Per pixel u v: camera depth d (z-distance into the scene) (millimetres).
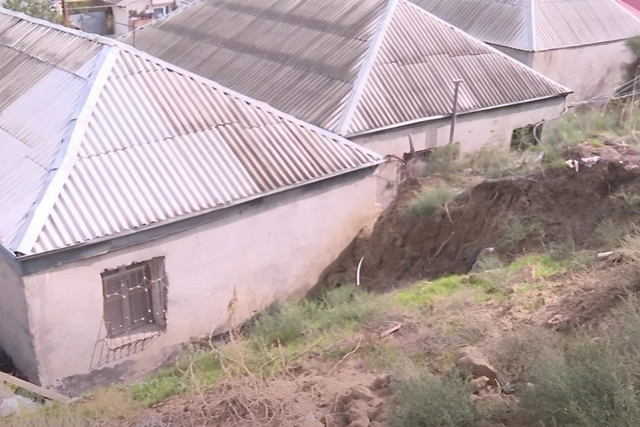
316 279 13203
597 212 11289
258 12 21406
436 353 8219
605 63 25609
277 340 9906
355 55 17656
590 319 7812
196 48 21391
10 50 14156
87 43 12977
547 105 19141
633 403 5520
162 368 11141
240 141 12289
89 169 10695
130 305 10961
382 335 9000
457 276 11016
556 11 24922
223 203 11203
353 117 15867
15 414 8914
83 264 10055
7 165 11297
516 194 12320
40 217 9836
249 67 19250
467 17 25891
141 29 23875
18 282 9727
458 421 6391
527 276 10008
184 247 11039
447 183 14820
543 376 6219
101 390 9797
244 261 11922
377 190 16453
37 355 9984
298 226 12508
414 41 18094
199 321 11609
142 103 11922
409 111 16609
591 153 12211
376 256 13336
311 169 12461
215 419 7691
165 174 11195
